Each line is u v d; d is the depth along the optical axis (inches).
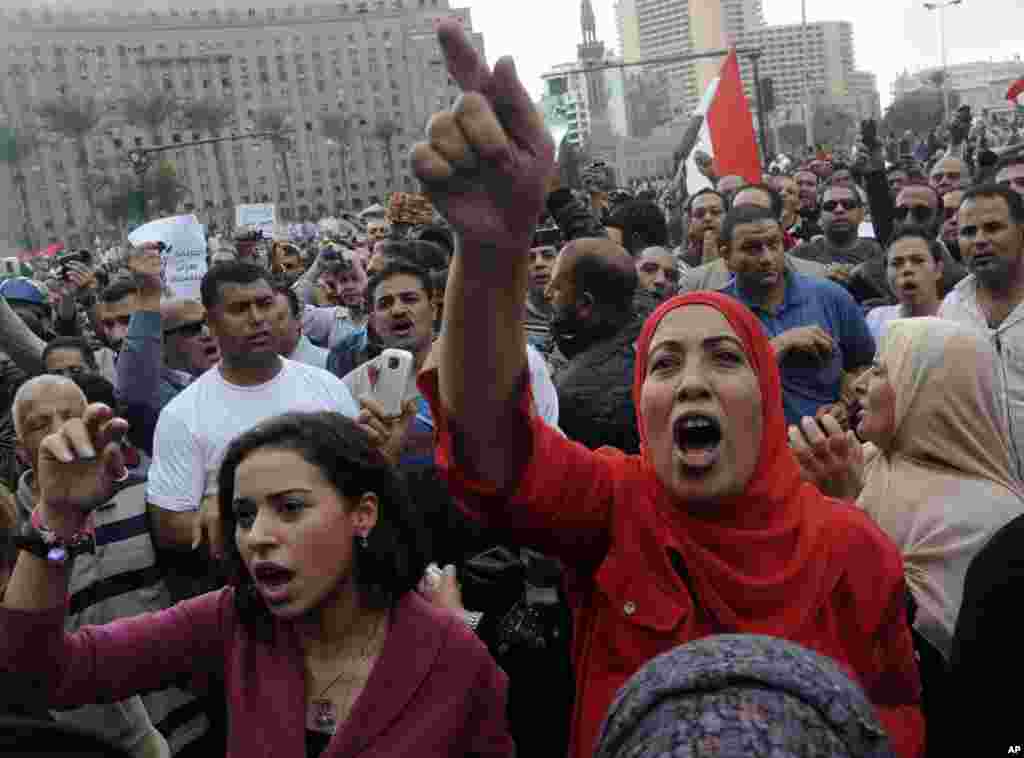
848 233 302.2
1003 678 69.3
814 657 45.7
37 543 76.1
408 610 81.0
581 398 131.3
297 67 5600.4
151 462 149.6
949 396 105.5
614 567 78.4
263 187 5521.7
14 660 76.2
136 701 121.6
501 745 82.4
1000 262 170.1
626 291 135.9
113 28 5251.0
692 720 41.8
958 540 101.7
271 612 80.0
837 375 161.3
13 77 4940.9
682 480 76.4
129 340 173.0
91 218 4965.6
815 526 78.5
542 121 58.0
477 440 71.3
